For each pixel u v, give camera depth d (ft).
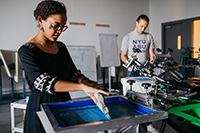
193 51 16.37
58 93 3.22
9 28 13.52
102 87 16.53
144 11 20.03
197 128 3.28
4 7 13.23
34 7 14.35
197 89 4.14
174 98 3.84
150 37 8.00
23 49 2.83
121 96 3.28
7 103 11.87
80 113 2.68
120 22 18.54
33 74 2.64
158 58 4.78
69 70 3.56
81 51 13.94
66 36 15.85
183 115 3.34
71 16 15.94
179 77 4.51
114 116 2.53
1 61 11.37
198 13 15.67
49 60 3.09
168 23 18.34
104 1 17.47
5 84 13.65
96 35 17.28
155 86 3.92
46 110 2.39
